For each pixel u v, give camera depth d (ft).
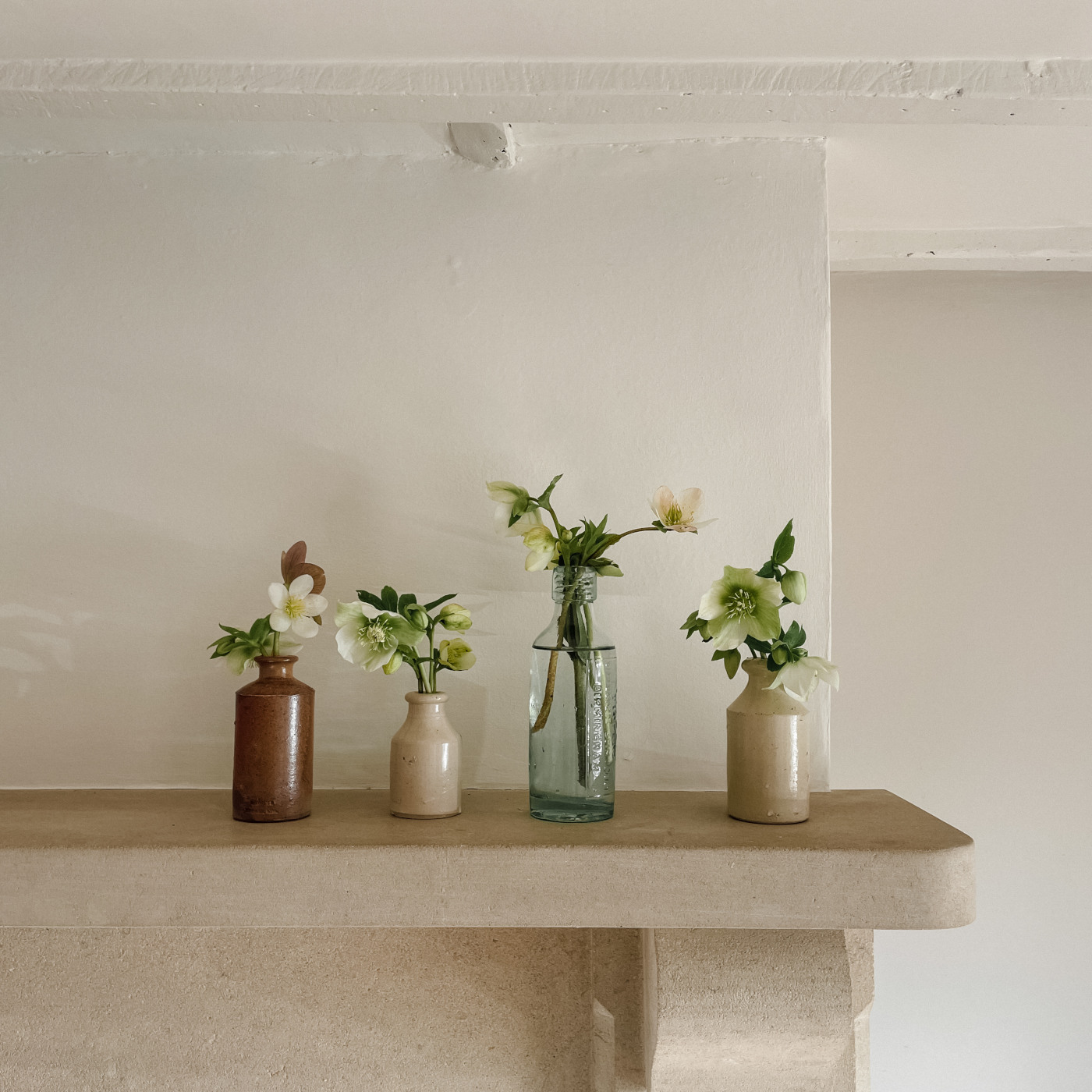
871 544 5.31
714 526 3.66
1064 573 5.29
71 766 3.65
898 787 5.21
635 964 3.47
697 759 3.62
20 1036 3.53
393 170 3.82
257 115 3.24
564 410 3.71
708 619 3.09
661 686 3.64
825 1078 3.13
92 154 3.84
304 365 3.75
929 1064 5.09
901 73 3.06
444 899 2.84
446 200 3.80
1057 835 5.17
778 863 2.84
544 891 2.84
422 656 3.59
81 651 3.67
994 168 4.04
